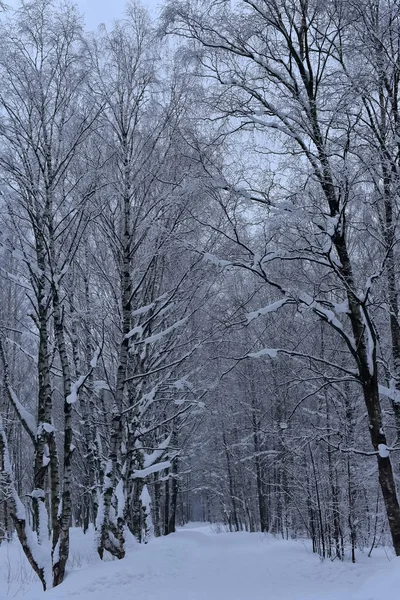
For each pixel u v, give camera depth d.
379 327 13.61
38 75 10.33
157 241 12.73
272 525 26.64
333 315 10.42
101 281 14.50
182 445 23.53
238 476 32.53
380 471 9.99
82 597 8.60
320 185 10.52
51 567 9.80
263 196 10.70
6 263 11.45
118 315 14.27
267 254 10.35
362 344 10.45
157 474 23.19
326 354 17.06
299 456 16.70
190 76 11.88
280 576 10.91
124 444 14.45
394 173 9.89
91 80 11.69
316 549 14.94
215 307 15.09
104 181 11.84
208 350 16.20
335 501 14.34
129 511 14.79
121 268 13.12
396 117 10.25
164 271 14.95
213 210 12.54
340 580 10.02
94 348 14.77
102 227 13.22
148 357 15.18
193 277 13.84
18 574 12.17
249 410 26.53
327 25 10.27
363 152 9.95
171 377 16.22
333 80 10.05
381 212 11.20
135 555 11.81
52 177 10.44
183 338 15.64
